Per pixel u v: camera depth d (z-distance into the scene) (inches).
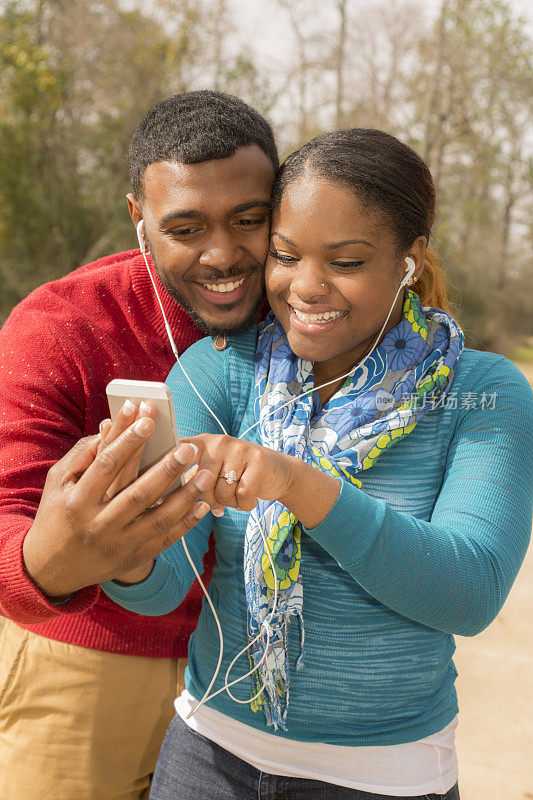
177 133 69.3
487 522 61.9
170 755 73.1
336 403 68.3
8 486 75.7
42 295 86.8
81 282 87.9
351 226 62.6
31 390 81.1
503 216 1376.7
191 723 72.2
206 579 86.8
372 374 68.3
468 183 1117.1
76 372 83.2
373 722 65.9
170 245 71.6
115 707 87.2
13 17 657.6
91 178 748.0
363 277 64.1
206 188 68.5
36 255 659.4
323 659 65.4
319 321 66.2
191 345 82.6
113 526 51.3
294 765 66.5
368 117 859.4
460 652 205.5
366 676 65.3
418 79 922.7
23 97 616.7
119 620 86.1
